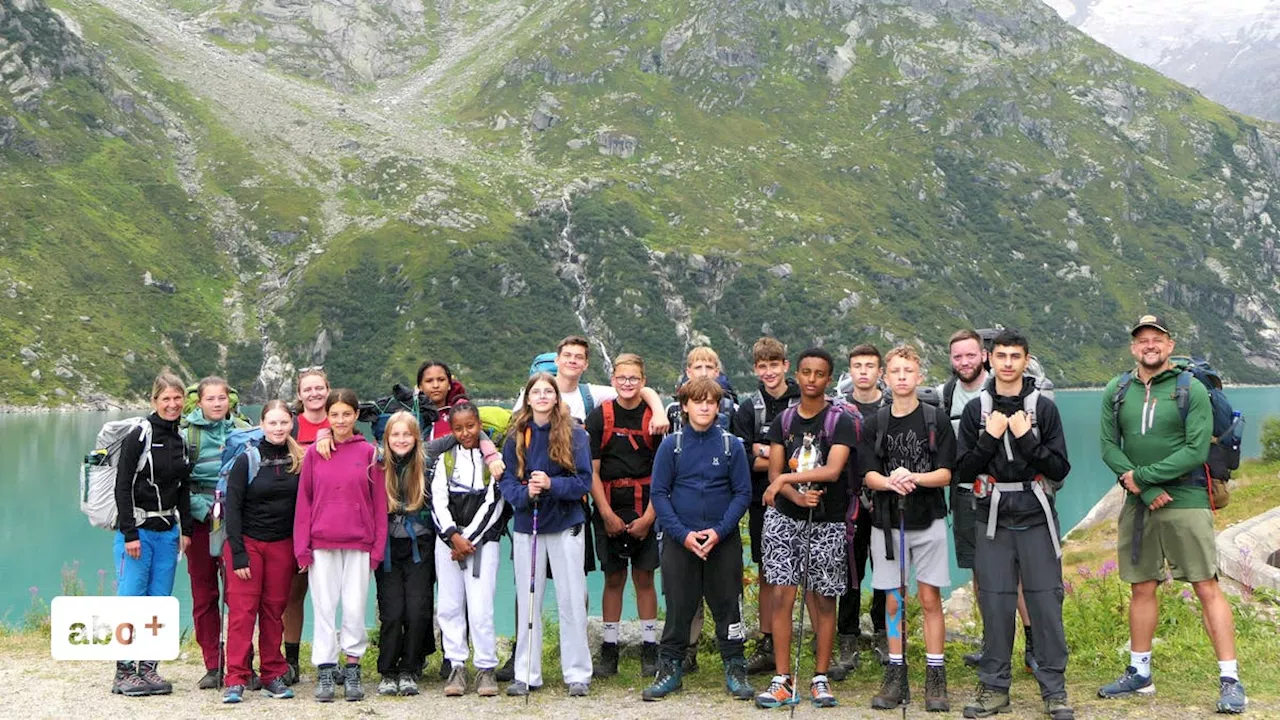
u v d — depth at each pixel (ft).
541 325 648.38
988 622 28.02
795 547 29.89
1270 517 78.84
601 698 31.19
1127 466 28.81
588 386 35.76
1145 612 29.22
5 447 329.11
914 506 28.71
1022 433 27.32
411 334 624.59
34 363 505.66
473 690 32.58
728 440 31.09
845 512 29.86
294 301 636.48
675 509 30.99
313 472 32.07
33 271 570.87
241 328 614.75
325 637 31.60
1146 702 28.40
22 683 33.53
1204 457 27.53
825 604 29.94
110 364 529.45
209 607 33.86
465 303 647.15
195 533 33.58
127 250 628.69
